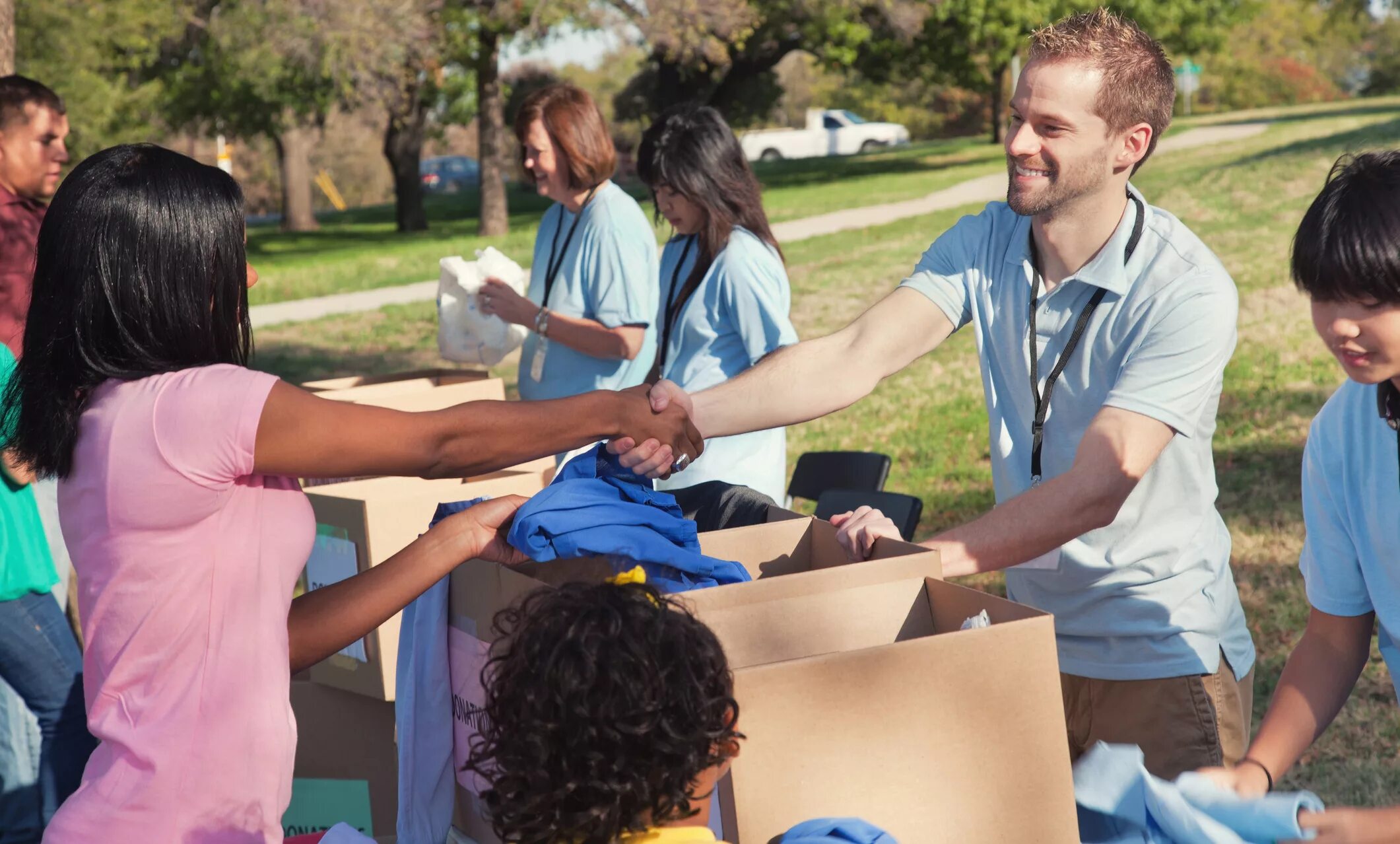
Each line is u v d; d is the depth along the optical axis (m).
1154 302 2.33
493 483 3.05
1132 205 2.41
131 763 1.74
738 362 3.71
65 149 3.73
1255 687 4.35
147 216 1.70
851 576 1.96
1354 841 1.63
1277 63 59.94
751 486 3.63
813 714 1.67
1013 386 2.56
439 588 2.14
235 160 49.50
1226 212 14.20
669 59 22.42
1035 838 1.77
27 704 3.16
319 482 3.47
